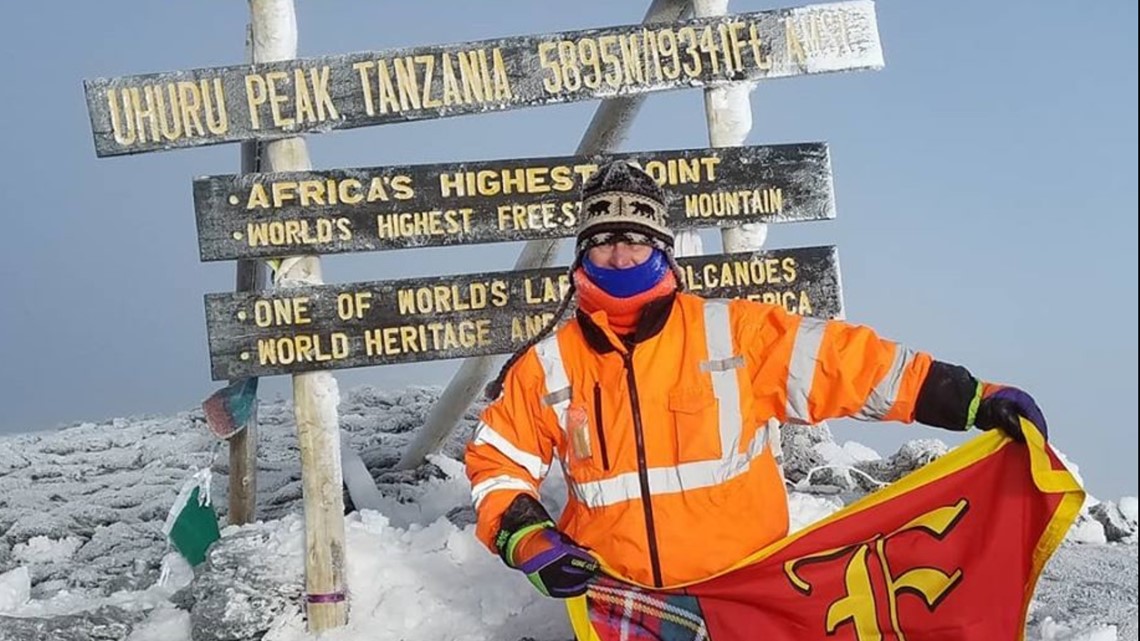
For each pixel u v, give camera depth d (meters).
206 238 4.95
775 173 5.25
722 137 5.34
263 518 7.48
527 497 3.43
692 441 3.34
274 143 5.05
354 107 5.05
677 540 3.34
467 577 5.05
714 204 5.23
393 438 9.23
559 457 3.53
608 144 6.22
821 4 5.30
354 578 5.06
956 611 3.39
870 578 3.44
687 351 3.40
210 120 4.98
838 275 5.31
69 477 9.52
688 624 3.41
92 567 7.02
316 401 5.01
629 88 5.22
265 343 4.98
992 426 3.25
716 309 3.47
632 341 3.43
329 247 5.01
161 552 7.20
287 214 4.98
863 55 5.30
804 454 7.14
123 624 5.09
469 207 5.09
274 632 4.89
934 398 3.25
